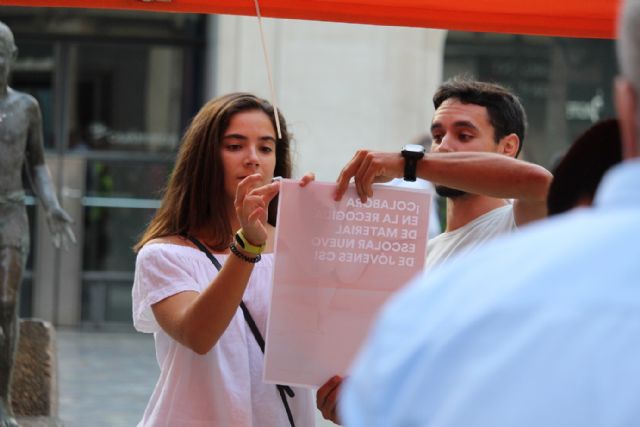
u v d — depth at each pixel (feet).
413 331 6.77
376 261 15.44
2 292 31.53
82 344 57.88
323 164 62.64
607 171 10.84
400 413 6.65
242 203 15.64
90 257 63.82
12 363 31.91
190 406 16.52
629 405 6.20
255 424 16.70
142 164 64.13
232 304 15.70
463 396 6.45
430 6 19.90
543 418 6.28
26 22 63.21
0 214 31.65
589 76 64.18
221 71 62.08
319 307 15.44
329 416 15.58
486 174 15.58
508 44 64.03
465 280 6.78
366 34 62.54
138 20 63.77
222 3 19.79
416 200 15.47
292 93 62.44
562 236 6.72
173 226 17.49
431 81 63.36
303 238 15.44
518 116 19.57
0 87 31.83
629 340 6.25
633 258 6.47
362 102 62.69
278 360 15.48
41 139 32.58
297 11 19.83
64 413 41.29
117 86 63.87
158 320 16.60
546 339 6.36
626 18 6.97
